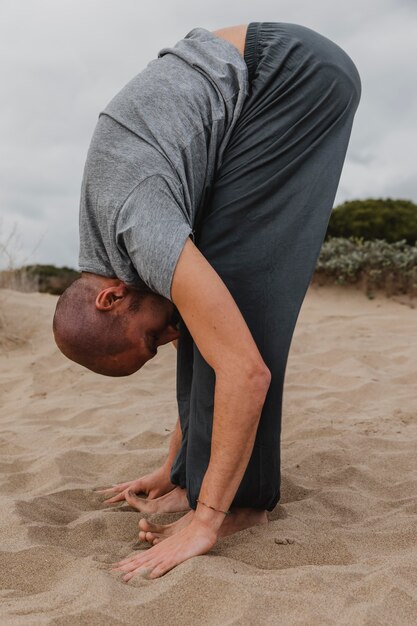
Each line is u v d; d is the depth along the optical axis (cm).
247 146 215
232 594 183
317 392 469
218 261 216
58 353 587
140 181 200
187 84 212
